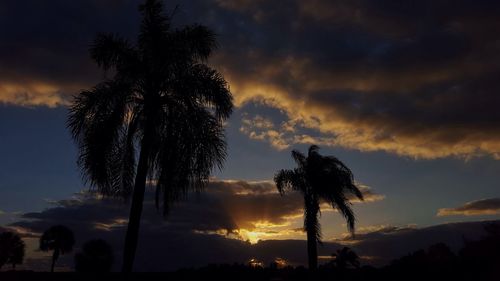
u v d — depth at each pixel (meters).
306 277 20.62
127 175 12.61
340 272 20.28
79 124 12.01
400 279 16.50
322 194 22.88
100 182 12.06
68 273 21.53
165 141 11.88
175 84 12.23
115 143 12.27
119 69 12.66
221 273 20.88
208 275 20.67
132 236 11.02
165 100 12.41
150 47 12.48
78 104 12.13
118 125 12.13
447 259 15.74
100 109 12.03
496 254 12.92
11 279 21.19
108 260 33.41
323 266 22.69
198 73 12.50
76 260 33.22
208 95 12.21
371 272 18.59
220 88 12.34
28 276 21.77
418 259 16.91
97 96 12.12
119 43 12.86
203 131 11.90
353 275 19.28
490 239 13.10
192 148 11.78
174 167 11.73
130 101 12.61
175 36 12.88
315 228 22.64
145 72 12.44
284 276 20.91
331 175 23.00
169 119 12.00
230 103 12.44
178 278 20.14
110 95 12.12
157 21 12.69
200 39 12.93
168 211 11.99
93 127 11.95
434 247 16.31
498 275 12.68
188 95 12.13
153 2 12.86
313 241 22.47
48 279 21.17
